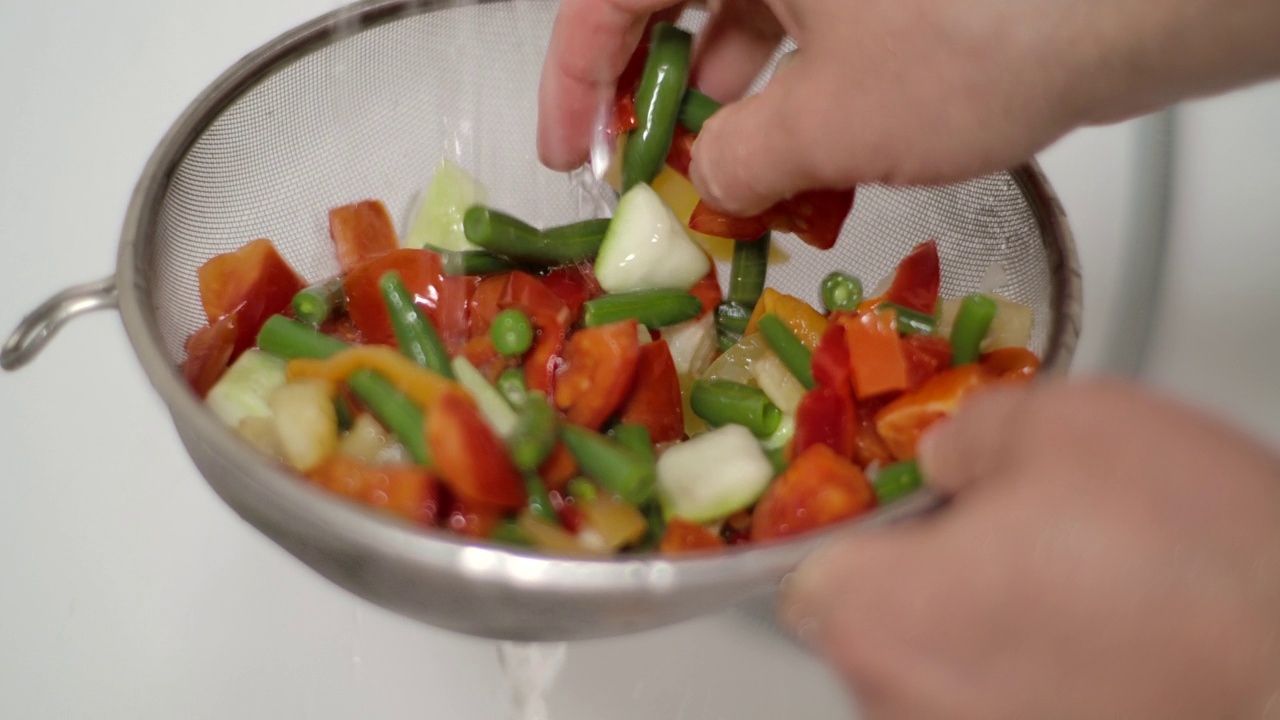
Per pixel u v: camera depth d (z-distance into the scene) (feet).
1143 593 1.16
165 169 1.65
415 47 1.83
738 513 1.60
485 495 1.53
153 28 1.99
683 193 1.77
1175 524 1.18
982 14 1.46
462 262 1.71
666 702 1.82
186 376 1.61
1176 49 1.45
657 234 1.70
